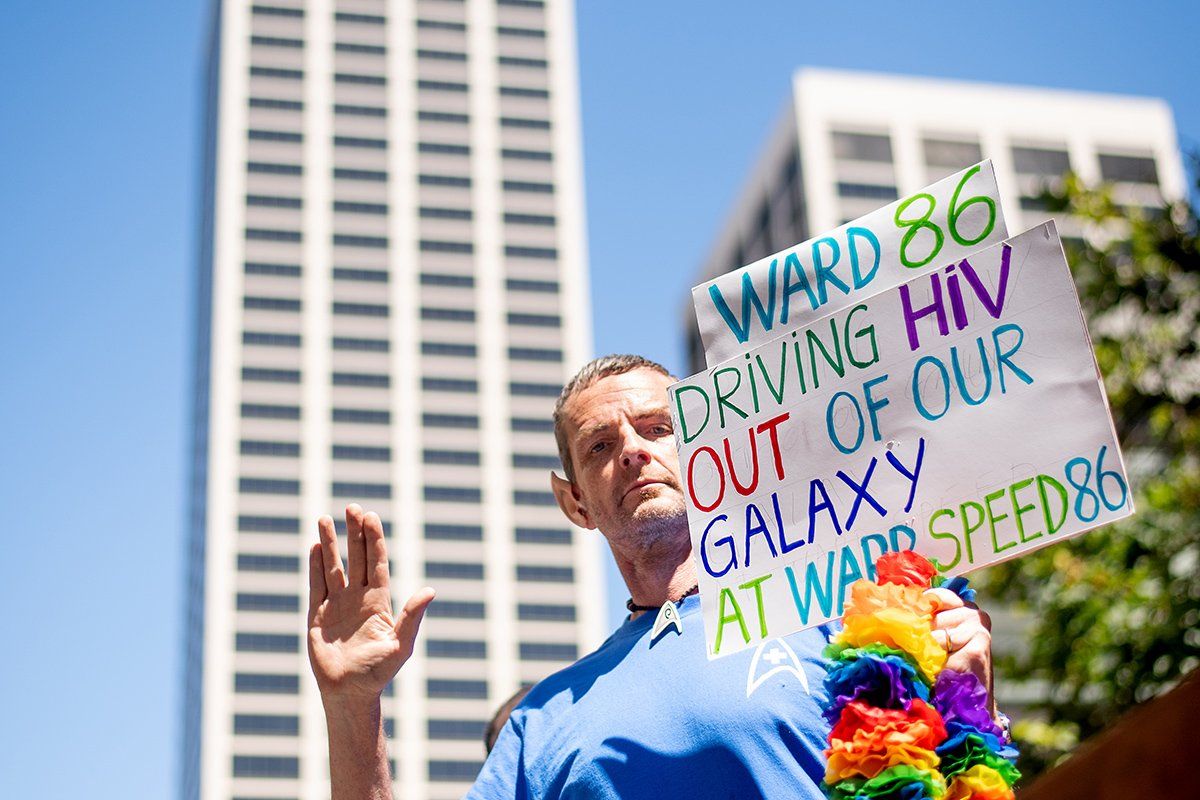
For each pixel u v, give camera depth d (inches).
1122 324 380.2
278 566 4271.7
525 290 4788.4
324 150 4805.6
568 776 139.5
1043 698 356.5
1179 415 370.9
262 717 4089.6
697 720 135.7
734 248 4345.5
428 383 4603.8
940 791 113.1
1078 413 124.6
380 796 143.1
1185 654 334.0
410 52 5004.9
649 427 158.1
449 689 4288.9
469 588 4409.5
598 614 4458.7
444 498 4495.6
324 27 4963.1
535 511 4537.4
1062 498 123.5
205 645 4151.1
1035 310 128.6
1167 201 378.0
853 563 131.8
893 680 116.7
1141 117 4082.2
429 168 4874.5
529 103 5044.3
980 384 129.8
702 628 144.6
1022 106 4047.7
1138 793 71.4
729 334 146.5
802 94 4008.4
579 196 4953.3
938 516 129.0
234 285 4581.7
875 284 140.3
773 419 140.0
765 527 137.4
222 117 4793.3
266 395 4475.9
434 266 4753.9
